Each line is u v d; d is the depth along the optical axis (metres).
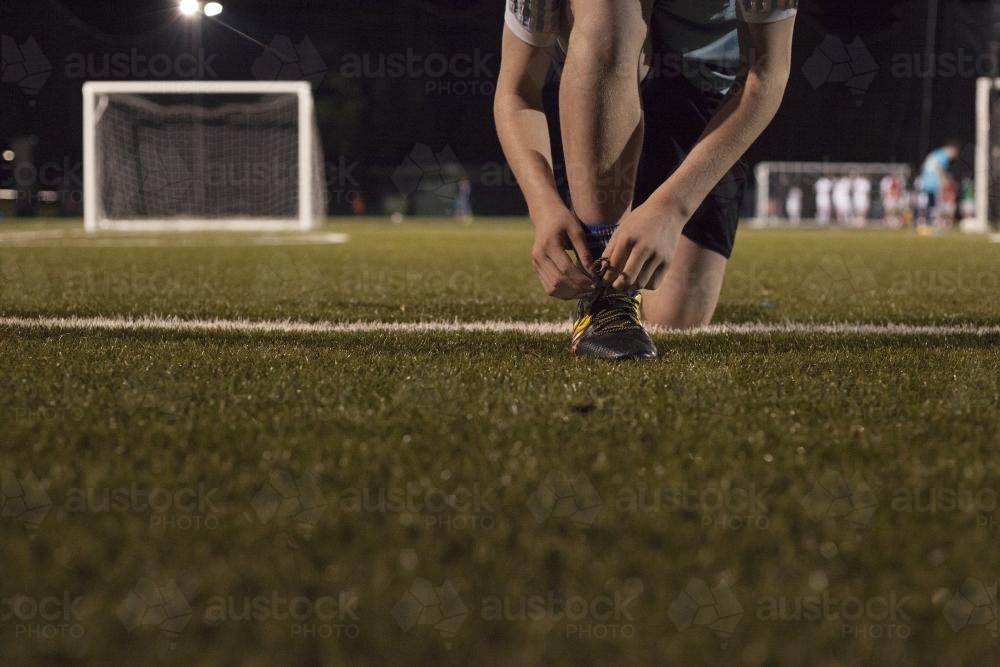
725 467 1.38
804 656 0.82
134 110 21.11
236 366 2.29
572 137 2.34
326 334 3.08
